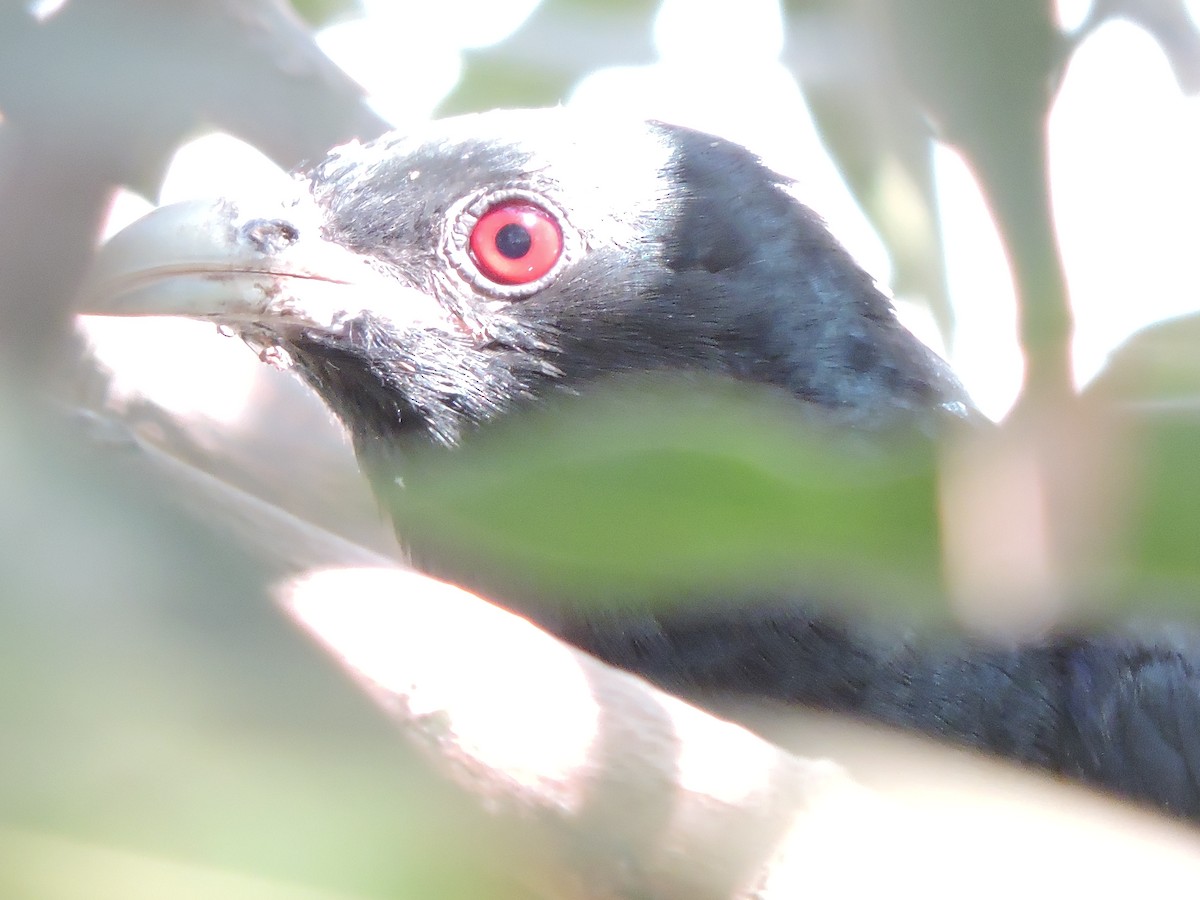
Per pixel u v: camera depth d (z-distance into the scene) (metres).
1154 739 2.23
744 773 1.12
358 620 0.92
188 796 0.53
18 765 0.50
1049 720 2.20
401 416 2.49
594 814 1.06
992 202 0.83
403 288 2.46
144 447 0.67
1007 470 0.53
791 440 0.58
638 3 1.85
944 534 0.53
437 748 0.99
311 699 0.61
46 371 0.66
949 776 1.47
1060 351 0.72
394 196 2.46
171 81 0.91
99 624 0.52
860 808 1.14
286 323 2.44
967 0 0.85
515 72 1.98
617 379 2.43
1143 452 0.48
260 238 2.45
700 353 2.43
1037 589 0.52
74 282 1.24
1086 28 1.76
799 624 2.11
